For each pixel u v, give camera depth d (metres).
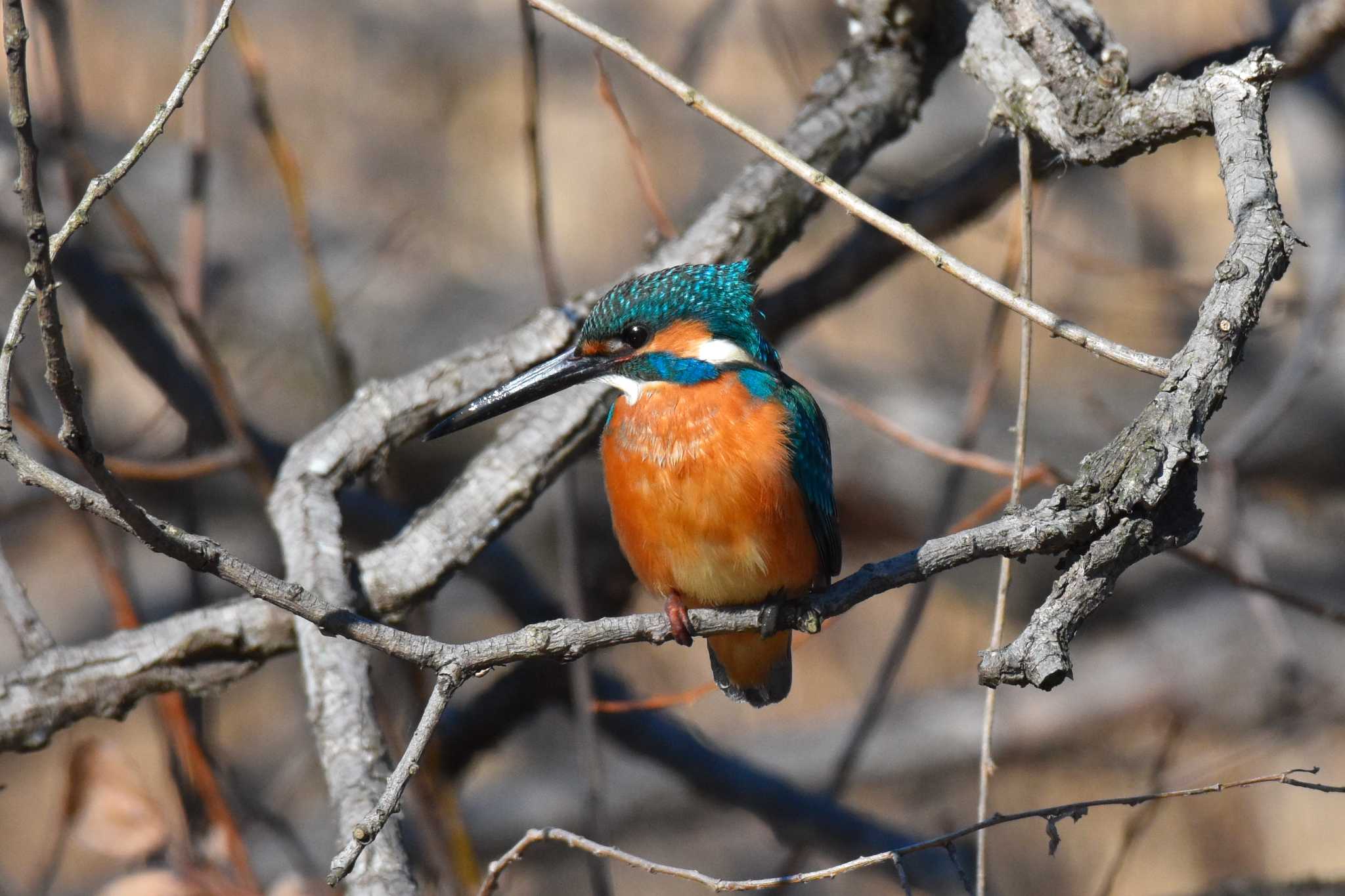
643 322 7.20
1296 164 13.70
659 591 7.21
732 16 18.11
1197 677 15.96
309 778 15.52
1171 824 15.06
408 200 18.42
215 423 11.02
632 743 11.68
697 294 7.26
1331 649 15.70
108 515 4.62
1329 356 15.05
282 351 15.91
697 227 8.95
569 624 5.27
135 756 15.95
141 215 16.00
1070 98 6.87
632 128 18.45
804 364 16.78
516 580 11.71
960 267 5.40
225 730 16.61
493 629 17.28
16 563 17.81
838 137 9.23
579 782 15.58
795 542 6.84
